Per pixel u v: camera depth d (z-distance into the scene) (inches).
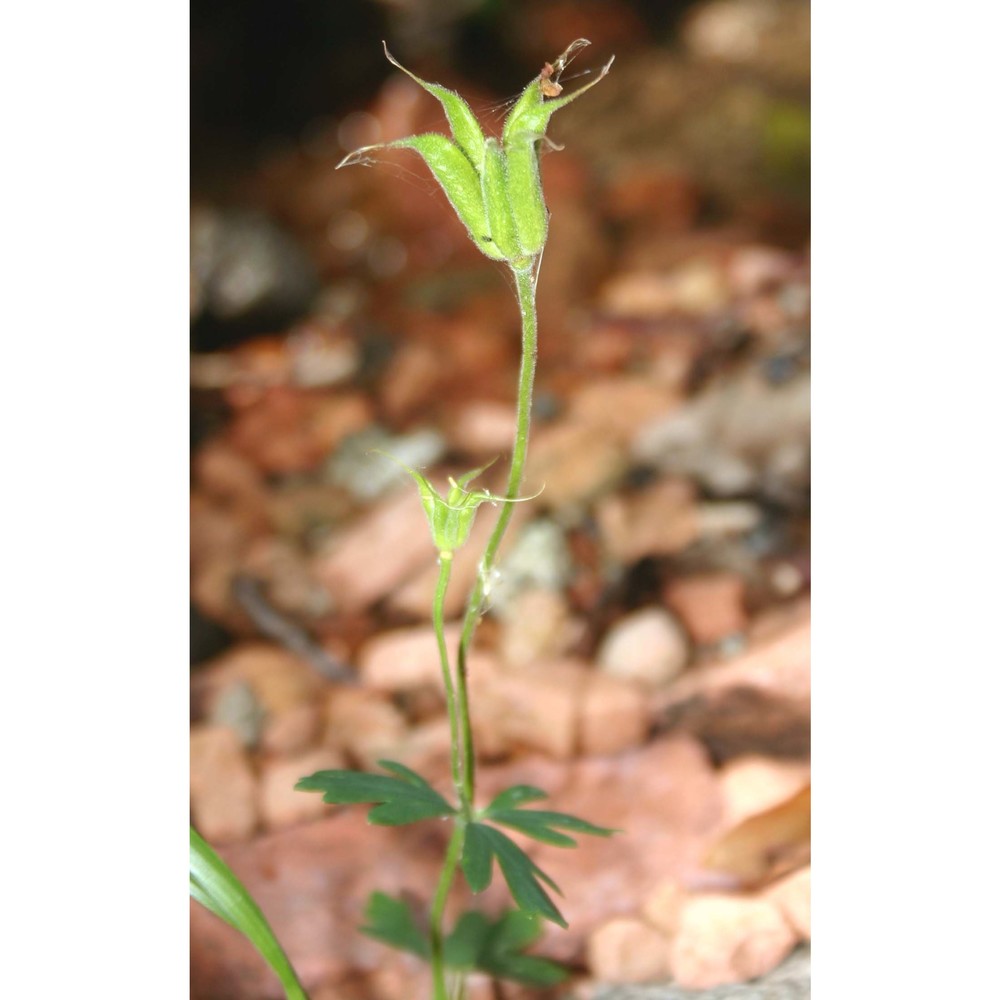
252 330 37.4
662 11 50.7
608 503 26.8
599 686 23.7
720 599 24.6
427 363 34.5
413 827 22.8
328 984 21.3
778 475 27.2
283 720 24.0
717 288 35.3
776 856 22.0
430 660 24.4
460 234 41.8
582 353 34.0
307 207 43.9
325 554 27.0
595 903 21.7
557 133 45.8
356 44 50.1
